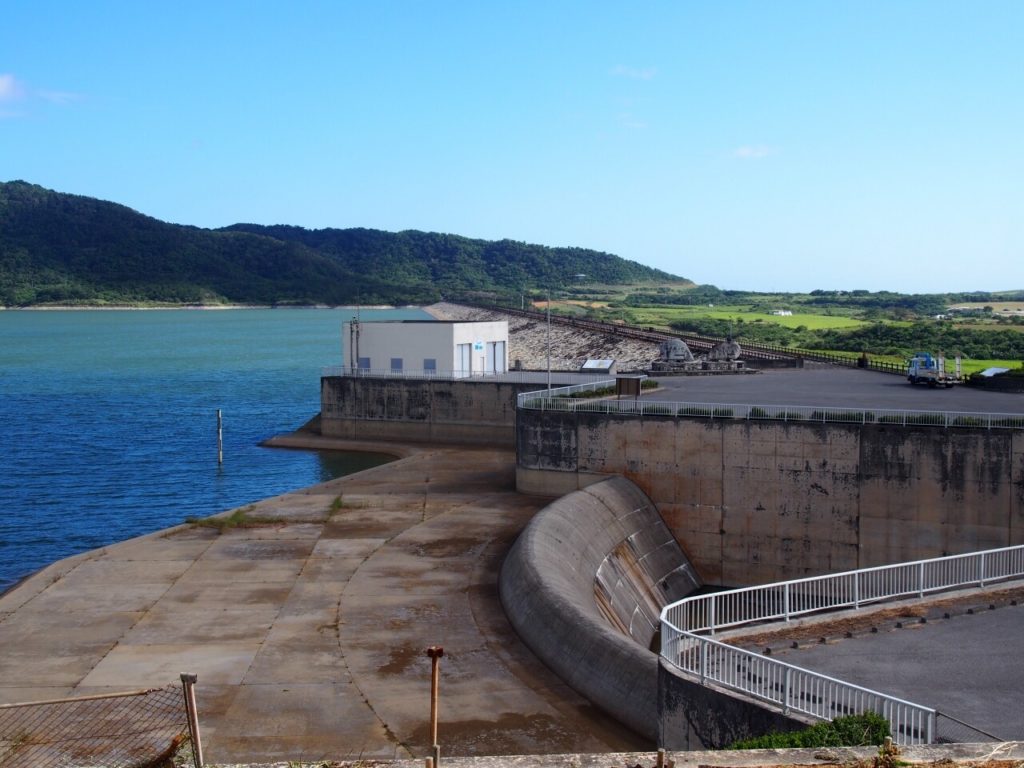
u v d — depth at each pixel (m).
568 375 93.62
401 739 29.67
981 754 16.05
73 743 24.56
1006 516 48.97
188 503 74.25
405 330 93.50
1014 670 23.03
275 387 158.00
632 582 49.84
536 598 38.69
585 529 49.03
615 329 167.38
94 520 69.06
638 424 57.66
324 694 32.78
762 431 54.06
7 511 71.44
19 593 43.34
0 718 27.17
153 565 47.59
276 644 37.28
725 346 95.25
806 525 53.41
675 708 23.20
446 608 41.66
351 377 94.38
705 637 22.67
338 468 85.44
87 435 106.06
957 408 58.31
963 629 25.67
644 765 15.78
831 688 21.88
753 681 22.44
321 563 47.94
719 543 55.66
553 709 32.09
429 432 91.44
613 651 33.12
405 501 61.22
